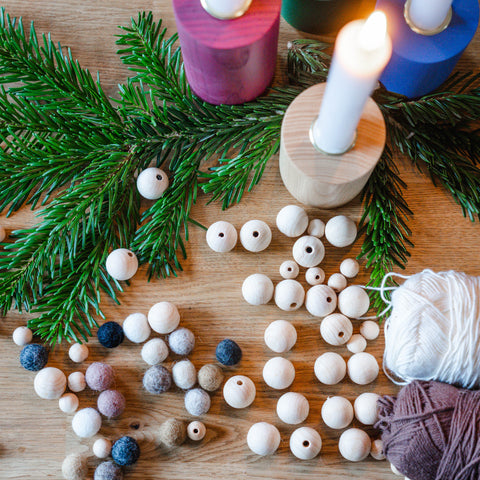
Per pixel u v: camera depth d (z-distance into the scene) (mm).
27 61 573
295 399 569
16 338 584
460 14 544
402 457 518
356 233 587
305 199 575
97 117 577
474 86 603
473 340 514
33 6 611
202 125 575
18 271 576
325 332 577
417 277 535
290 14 583
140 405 586
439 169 581
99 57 611
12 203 599
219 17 517
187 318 593
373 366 574
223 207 588
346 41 454
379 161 572
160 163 588
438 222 597
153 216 580
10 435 584
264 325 592
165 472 581
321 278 585
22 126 573
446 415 507
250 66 539
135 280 596
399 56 541
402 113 578
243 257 597
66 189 604
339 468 580
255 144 573
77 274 584
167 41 582
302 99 528
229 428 583
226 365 583
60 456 583
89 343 592
